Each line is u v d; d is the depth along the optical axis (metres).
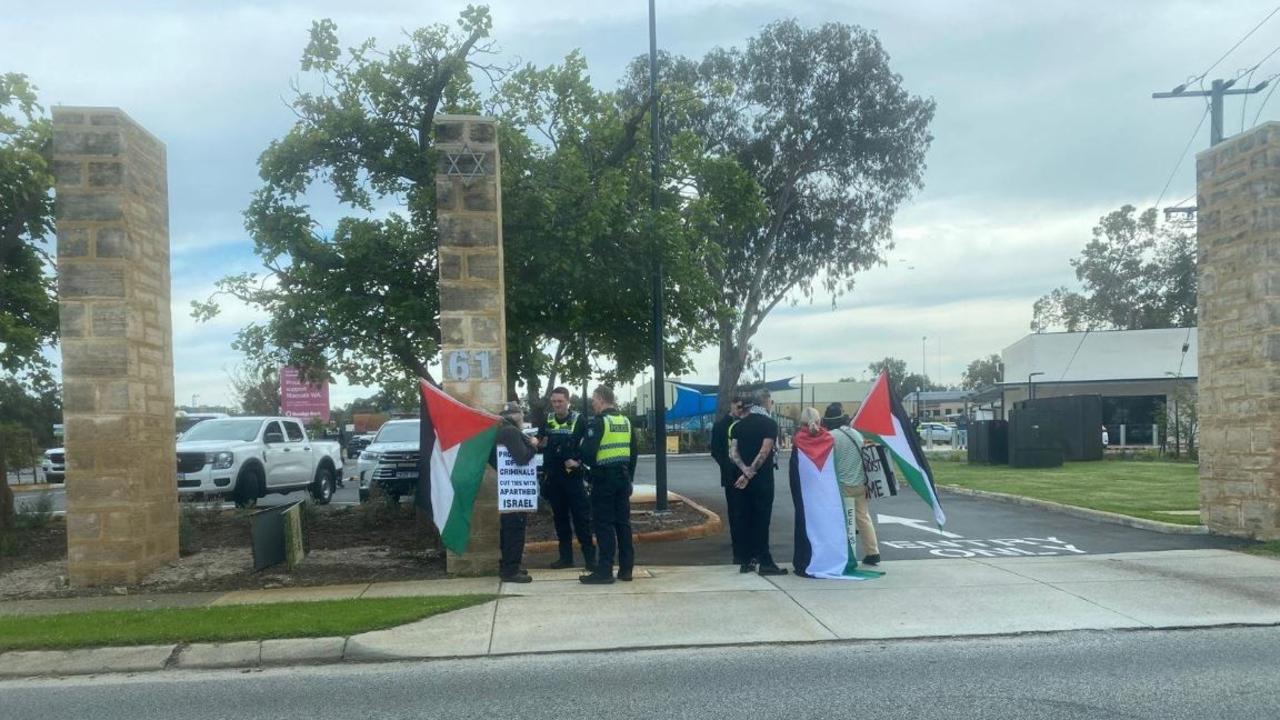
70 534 10.85
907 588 9.87
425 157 14.16
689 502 17.78
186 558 12.46
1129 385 41.03
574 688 6.88
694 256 16.25
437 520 10.77
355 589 10.33
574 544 13.12
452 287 11.23
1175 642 7.86
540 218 13.70
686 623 8.59
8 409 33.59
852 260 37.34
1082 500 17.05
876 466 11.14
